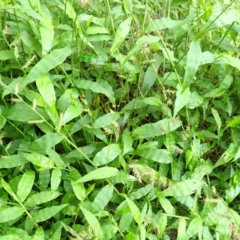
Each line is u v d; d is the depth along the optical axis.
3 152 0.37
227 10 0.33
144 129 0.36
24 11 0.31
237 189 0.36
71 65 0.37
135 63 0.39
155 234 0.35
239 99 0.42
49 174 0.35
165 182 0.35
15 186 0.34
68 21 0.41
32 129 0.37
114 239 0.33
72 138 0.37
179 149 0.36
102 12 0.44
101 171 0.32
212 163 0.40
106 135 0.39
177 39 0.41
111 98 0.36
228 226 0.33
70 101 0.35
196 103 0.37
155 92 0.41
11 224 0.33
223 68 0.41
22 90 0.33
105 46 0.42
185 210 0.37
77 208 0.34
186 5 0.46
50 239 0.32
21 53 0.38
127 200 0.31
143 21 0.40
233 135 0.39
